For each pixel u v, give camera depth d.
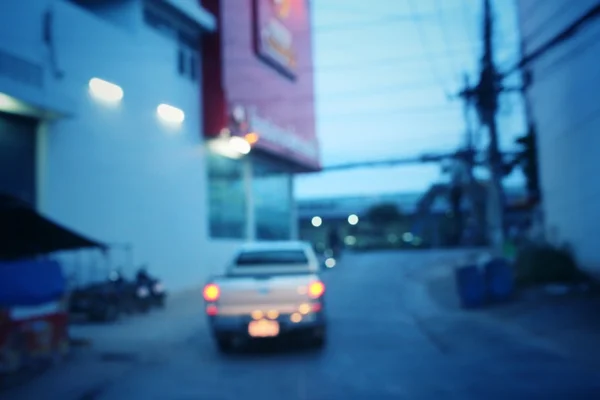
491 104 20.58
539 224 26.84
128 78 20.89
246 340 12.98
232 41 27.02
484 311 16.59
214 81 26.17
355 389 8.70
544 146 23.38
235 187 29.83
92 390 9.19
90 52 18.86
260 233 32.84
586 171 18.86
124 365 11.05
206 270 25.97
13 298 10.18
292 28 33.22
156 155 22.53
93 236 18.72
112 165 19.84
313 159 36.09
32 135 16.94
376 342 12.69
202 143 26.25
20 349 10.41
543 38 21.73
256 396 8.51
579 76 18.98
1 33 15.10
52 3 17.03
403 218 60.56
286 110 32.44
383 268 31.56
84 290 16.73
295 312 11.32
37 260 10.87
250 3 28.95
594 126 17.97
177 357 11.77
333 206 64.69
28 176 16.64
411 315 16.70
